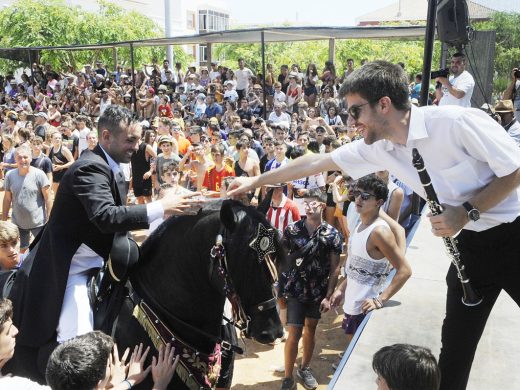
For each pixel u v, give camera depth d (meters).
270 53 36.16
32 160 9.01
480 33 8.30
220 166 8.23
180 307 2.75
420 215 6.61
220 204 2.72
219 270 2.53
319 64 31.41
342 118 14.49
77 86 23.42
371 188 4.14
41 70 25.73
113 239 2.85
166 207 2.65
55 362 2.35
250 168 8.66
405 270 3.94
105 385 2.46
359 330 3.62
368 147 2.62
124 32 28.02
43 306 2.86
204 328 2.80
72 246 2.86
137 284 2.91
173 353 2.70
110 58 28.59
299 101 16.67
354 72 2.26
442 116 2.18
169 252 2.79
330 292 4.74
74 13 27.89
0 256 4.12
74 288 2.89
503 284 2.42
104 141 2.95
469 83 7.16
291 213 6.23
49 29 26.41
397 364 2.09
